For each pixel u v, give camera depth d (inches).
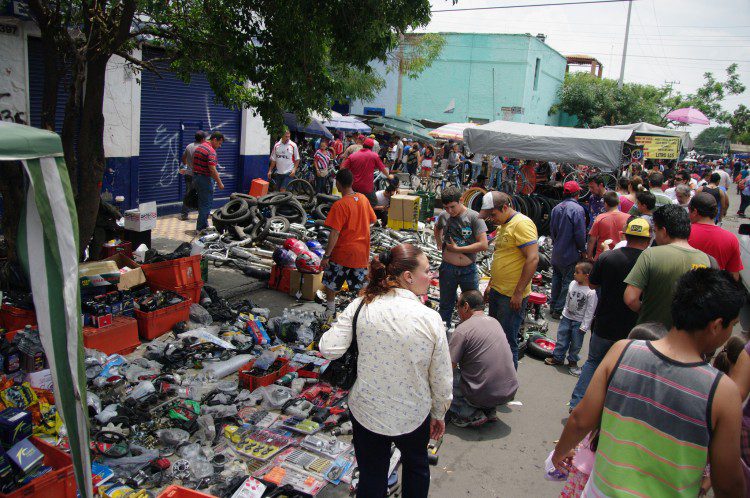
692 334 87.1
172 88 470.3
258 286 316.5
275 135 289.9
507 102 1258.6
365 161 450.6
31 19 332.2
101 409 171.9
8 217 222.7
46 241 107.9
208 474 150.3
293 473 155.1
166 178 481.1
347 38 252.2
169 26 285.7
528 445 190.5
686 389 85.3
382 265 122.3
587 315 240.5
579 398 199.6
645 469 87.4
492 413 201.9
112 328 210.8
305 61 263.0
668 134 714.8
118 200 308.5
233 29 256.4
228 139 542.3
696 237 210.8
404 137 1037.2
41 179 104.3
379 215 484.7
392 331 116.3
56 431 151.9
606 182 518.0
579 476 108.8
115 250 277.9
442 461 177.3
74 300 108.0
